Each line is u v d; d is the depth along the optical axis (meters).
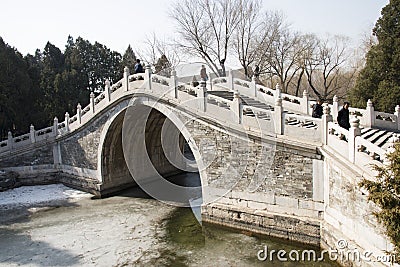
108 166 18.56
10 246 11.84
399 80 20.70
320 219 10.52
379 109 20.83
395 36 20.89
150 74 14.70
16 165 20.84
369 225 8.00
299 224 10.76
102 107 17.50
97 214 15.18
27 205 16.77
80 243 11.94
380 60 21.03
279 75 33.09
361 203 8.33
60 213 15.44
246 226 11.91
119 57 43.81
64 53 41.72
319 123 10.48
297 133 10.90
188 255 10.61
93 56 41.88
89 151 18.95
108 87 17.23
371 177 7.84
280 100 11.22
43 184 20.69
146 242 11.82
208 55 28.89
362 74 22.28
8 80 25.25
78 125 19.28
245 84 17.39
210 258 10.31
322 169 10.38
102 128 17.91
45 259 10.73
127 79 16.06
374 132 13.51
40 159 21.03
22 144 21.28
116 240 12.11
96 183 18.27
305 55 34.03
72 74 33.22
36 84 28.91
